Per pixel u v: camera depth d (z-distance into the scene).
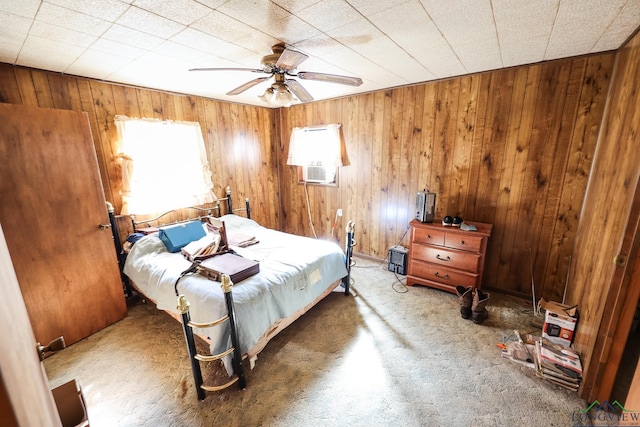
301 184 4.40
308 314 2.54
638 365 0.87
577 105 2.29
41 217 2.00
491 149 2.74
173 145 3.11
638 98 1.49
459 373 1.84
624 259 1.37
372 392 1.70
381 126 3.40
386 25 1.65
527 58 2.29
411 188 3.34
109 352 2.10
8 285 0.62
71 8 1.38
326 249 2.67
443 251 2.79
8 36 1.64
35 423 0.51
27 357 0.60
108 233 2.39
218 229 2.44
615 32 1.75
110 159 2.71
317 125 3.98
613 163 1.76
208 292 1.82
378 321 2.42
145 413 1.58
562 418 1.51
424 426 1.48
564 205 2.47
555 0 1.38
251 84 2.11
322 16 1.52
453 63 2.40
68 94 2.41
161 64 2.24
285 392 1.71
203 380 1.80
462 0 1.38
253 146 4.17
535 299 2.71
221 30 1.67
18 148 1.87
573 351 1.89
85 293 2.26
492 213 2.84
